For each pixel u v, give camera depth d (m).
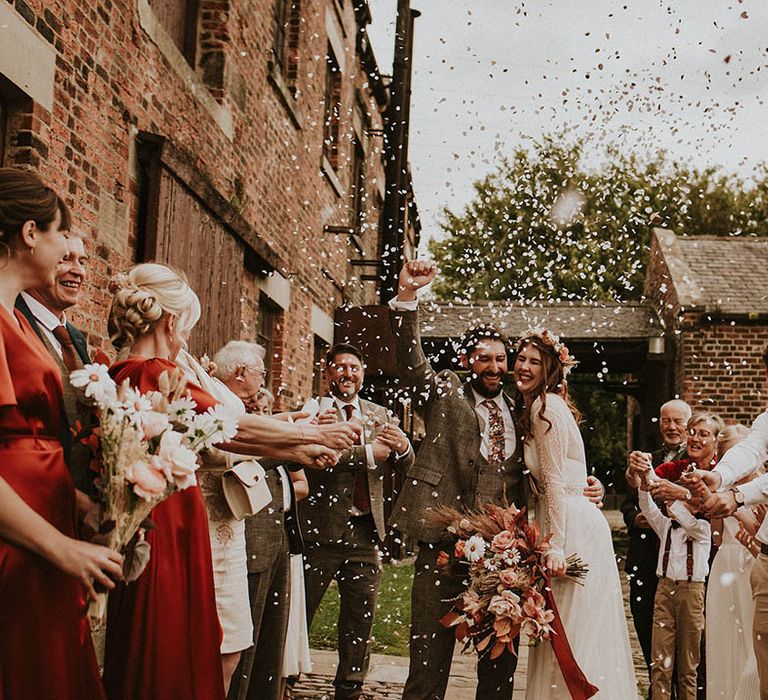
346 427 2.73
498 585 3.69
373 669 5.99
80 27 4.67
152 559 2.59
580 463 3.94
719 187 26.72
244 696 4.05
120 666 2.56
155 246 5.40
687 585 4.80
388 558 11.43
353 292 14.05
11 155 4.17
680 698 4.81
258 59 8.12
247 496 3.41
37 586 2.10
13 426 2.11
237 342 4.32
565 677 3.59
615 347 13.75
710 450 4.89
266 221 8.55
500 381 4.31
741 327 12.70
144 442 2.14
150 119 5.68
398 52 12.06
